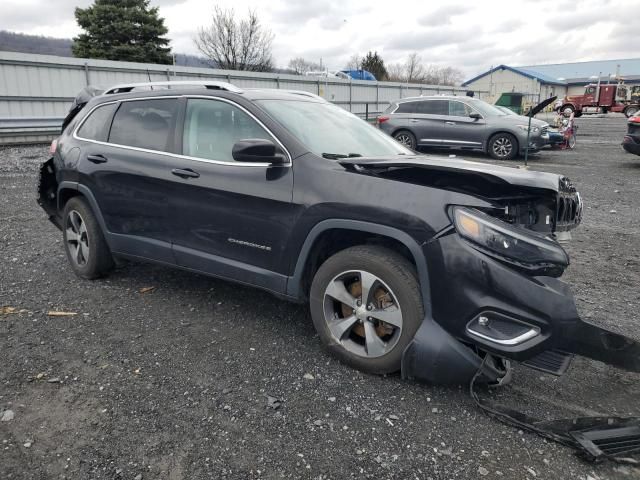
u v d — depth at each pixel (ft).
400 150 13.58
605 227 22.90
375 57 209.77
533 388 9.98
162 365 10.46
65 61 58.80
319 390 9.64
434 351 9.13
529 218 9.97
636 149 40.57
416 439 8.32
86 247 15.08
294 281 10.89
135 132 13.74
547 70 292.20
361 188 9.86
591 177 36.68
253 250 11.37
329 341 10.57
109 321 12.49
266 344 11.43
